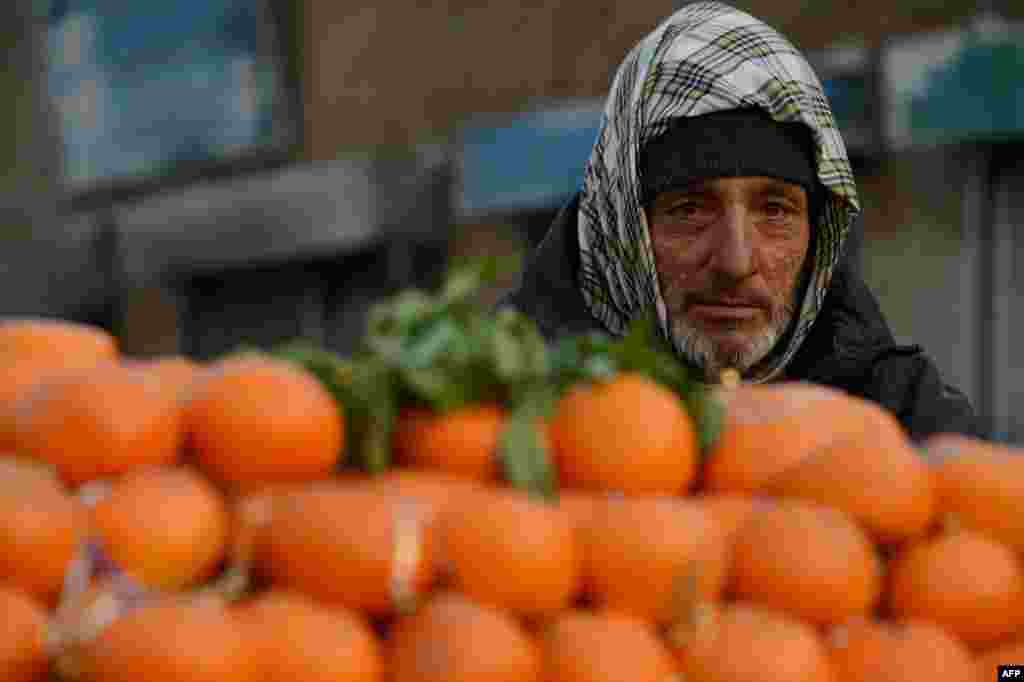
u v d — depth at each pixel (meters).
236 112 14.23
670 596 1.93
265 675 1.80
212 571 1.96
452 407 2.08
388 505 1.92
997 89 8.37
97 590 1.85
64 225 15.99
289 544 1.89
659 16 10.95
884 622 2.08
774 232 3.67
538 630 1.92
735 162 3.57
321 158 13.61
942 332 9.19
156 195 15.55
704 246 3.63
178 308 15.06
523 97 11.92
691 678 1.91
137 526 1.87
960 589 2.04
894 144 8.89
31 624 1.81
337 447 2.04
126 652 1.74
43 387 2.02
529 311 3.95
